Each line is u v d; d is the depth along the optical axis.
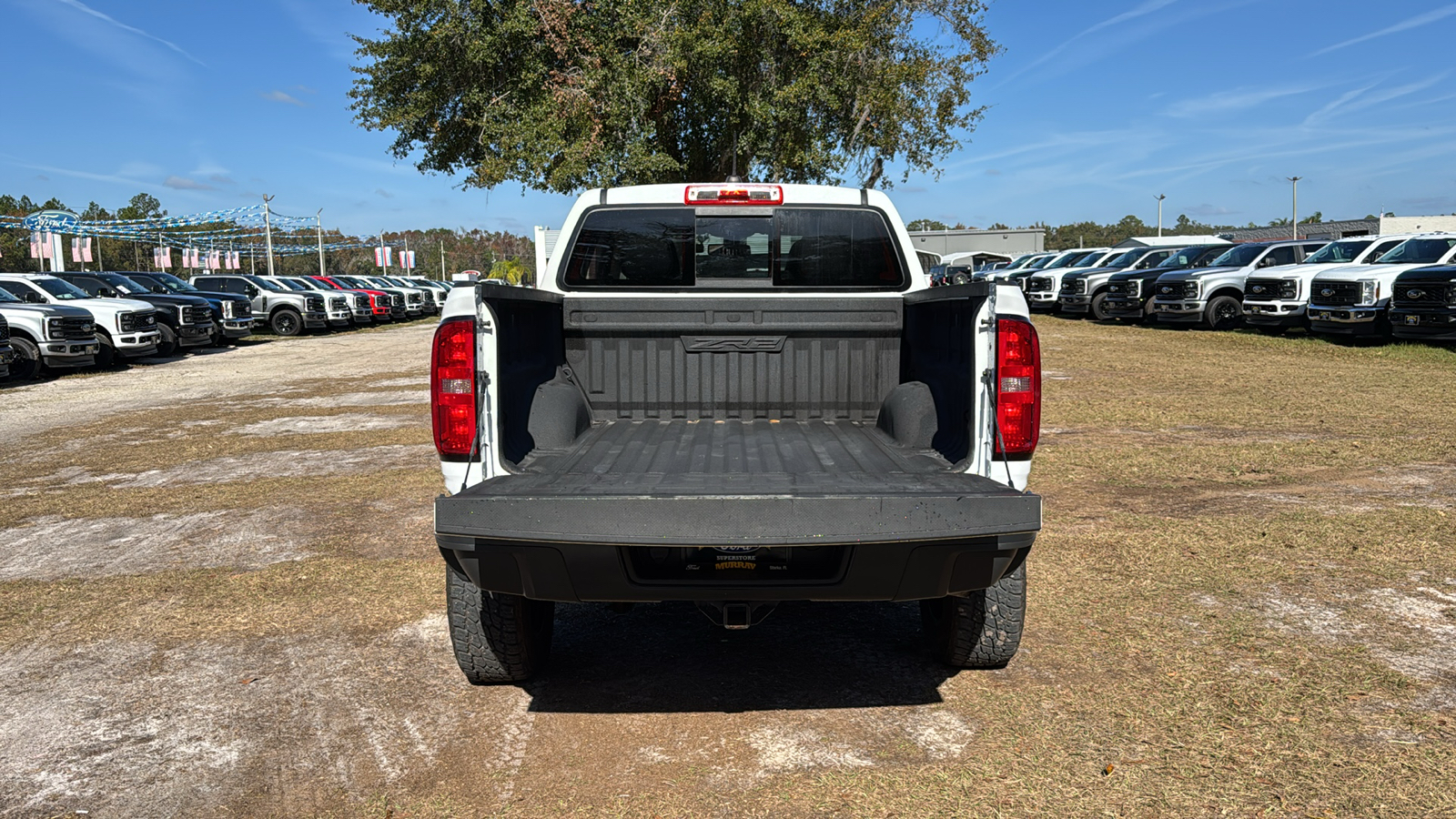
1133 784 3.08
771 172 25.61
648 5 23.25
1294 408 10.55
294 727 3.62
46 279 18.94
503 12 23.89
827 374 4.64
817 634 4.55
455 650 3.81
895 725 3.54
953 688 3.85
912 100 25.48
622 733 3.54
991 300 3.39
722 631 4.63
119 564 5.76
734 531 2.96
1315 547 5.54
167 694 3.93
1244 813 2.91
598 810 3.01
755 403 4.66
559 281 4.67
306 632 4.61
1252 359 15.47
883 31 24.97
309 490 7.62
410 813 3.02
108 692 3.97
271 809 3.06
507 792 3.13
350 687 3.98
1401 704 3.59
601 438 4.22
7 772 3.31
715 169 26.36
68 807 3.08
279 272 130.25
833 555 3.20
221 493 7.59
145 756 3.41
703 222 4.69
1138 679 3.86
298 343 25.16
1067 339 19.75
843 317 4.58
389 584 5.26
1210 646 4.17
